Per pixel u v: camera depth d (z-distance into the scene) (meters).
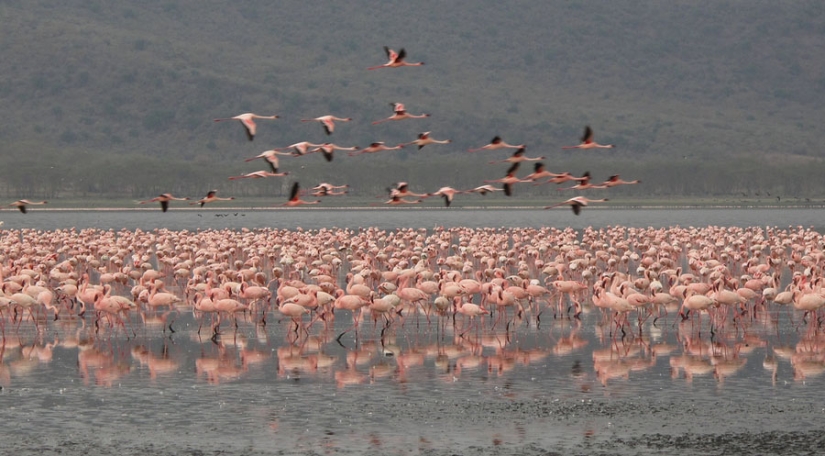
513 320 44.31
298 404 30.39
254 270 50.88
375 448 26.52
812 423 28.38
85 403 30.53
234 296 46.47
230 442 26.98
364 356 36.84
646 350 37.72
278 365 35.44
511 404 30.31
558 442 26.89
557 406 30.08
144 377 33.69
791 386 32.22
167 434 27.62
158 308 48.06
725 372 34.09
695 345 38.53
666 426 28.17
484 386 32.41
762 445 26.62
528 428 28.05
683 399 30.77
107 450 26.38
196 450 26.41
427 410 29.72
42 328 42.53
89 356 36.97
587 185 42.81
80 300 42.75
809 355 36.66
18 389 32.12
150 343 39.31
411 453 26.16
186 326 43.00
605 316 45.03
